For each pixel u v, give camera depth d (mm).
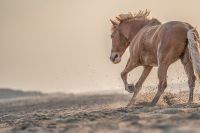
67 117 17297
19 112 34594
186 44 19266
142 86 22922
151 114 15406
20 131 13211
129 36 23672
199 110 15750
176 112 15688
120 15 24047
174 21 19641
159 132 10094
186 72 19859
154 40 20062
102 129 11773
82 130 11906
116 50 24328
